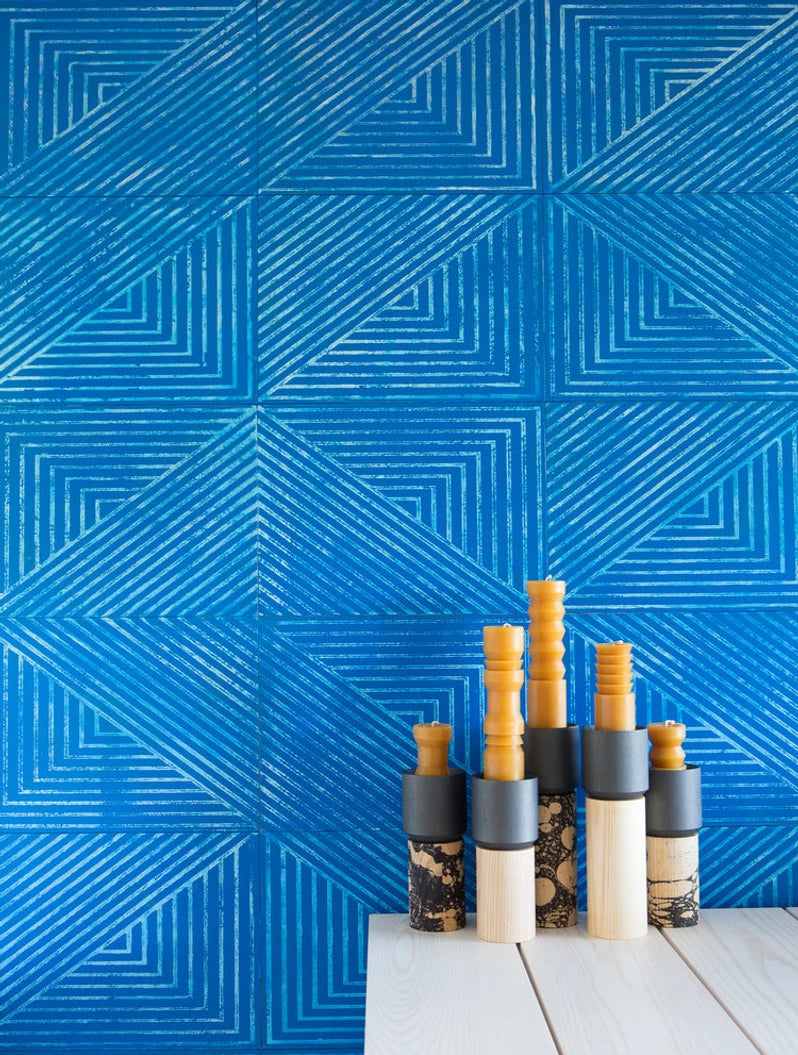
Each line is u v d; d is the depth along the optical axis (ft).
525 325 3.56
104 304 3.57
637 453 3.55
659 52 3.58
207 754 3.49
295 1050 3.43
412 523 3.53
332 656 3.51
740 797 3.49
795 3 3.59
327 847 3.47
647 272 3.58
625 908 3.01
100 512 3.54
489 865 3.00
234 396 3.55
